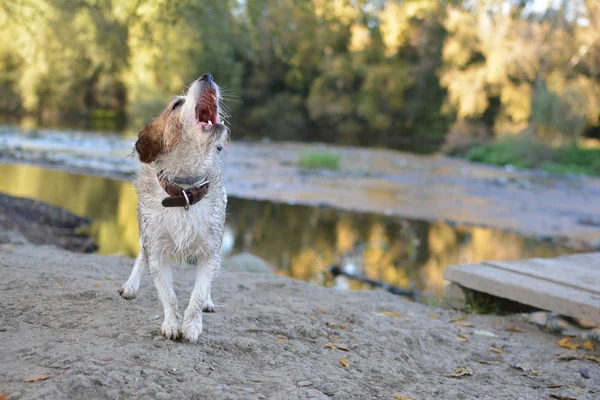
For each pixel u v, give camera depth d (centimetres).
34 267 531
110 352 350
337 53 4794
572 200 2005
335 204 1622
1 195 1171
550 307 538
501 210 1706
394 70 4581
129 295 461
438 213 1592
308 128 4834
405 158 3092
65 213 1198
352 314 499
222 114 410
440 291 902
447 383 397
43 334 375
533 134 3234
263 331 432
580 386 419
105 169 1923
